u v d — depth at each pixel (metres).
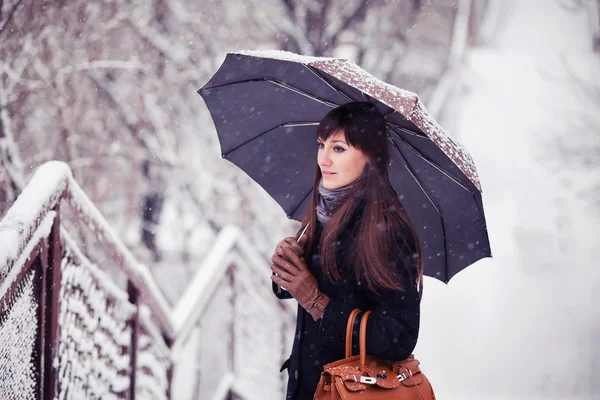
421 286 2.32
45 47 9.49
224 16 14.39
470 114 20.77
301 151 2.80
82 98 10.84
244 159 2.85
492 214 17.95
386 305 2.20
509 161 18.88
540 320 14.14
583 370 12.35
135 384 4.10
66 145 10.17
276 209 14.13
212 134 13.88
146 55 12.73
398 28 16.52
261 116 2.75
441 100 19.20
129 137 12.31
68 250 3.18
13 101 8.60
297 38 14.85
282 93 2.66
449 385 11.72
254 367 6.41
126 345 4.04
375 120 2.33
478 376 12.02
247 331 6.29
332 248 2.24
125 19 12.26
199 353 5.39
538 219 17.30
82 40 10.69
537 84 20.91
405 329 2.20
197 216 14.05
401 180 2.71
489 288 15.21
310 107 2.69
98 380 3.62
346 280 2.24
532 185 18.25
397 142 2.60
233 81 2.64
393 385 2.19
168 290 13.72
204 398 5.68
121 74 12.34
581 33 23.25
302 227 2.45
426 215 2.73
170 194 13.78
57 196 2.88
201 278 5.25
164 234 15.13
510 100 19.86
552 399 11.20
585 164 16.66
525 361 12.57
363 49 16.14
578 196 17.16
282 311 7.00
